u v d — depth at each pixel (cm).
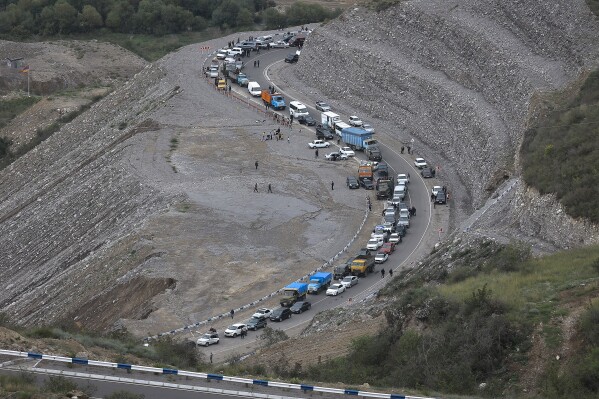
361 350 15725
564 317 14238
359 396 12719
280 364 15962
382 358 15450
